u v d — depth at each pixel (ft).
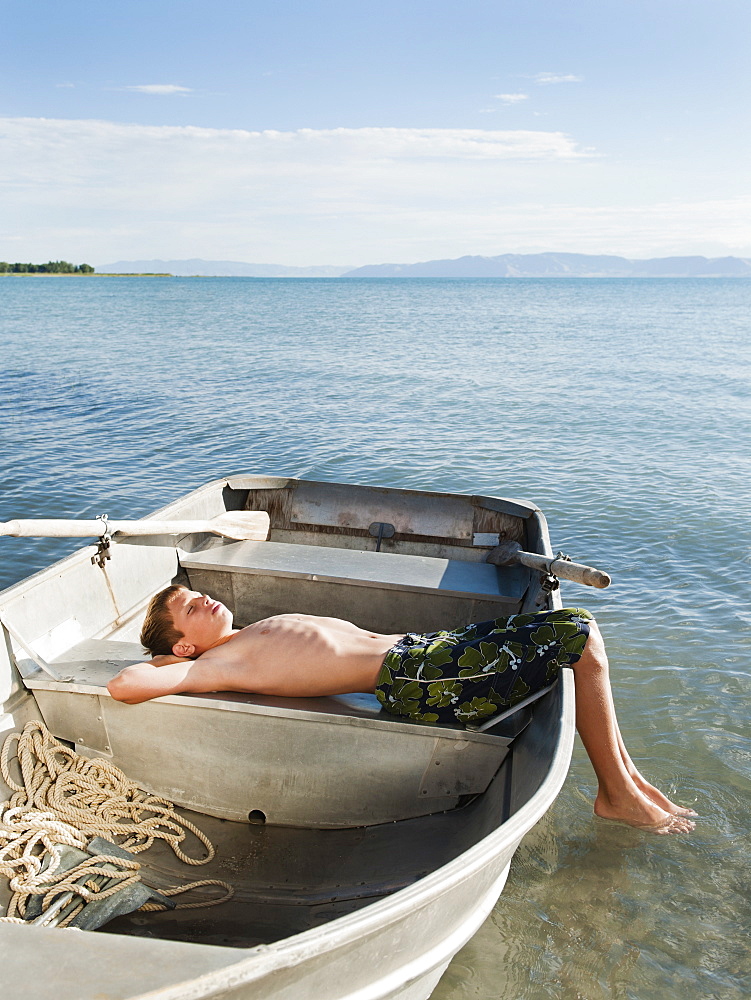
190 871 8.50
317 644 9.19
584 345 89.25
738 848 10.61
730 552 21.94
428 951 6.85
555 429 40.40
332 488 16.46
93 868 7.82
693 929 9.23
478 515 15.98
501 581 13.17
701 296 319.47
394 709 8.91
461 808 9.02
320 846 8.87
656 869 10.19
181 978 4.82
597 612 18.01
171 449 35.40
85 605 11.35
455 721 8.95
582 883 9.91
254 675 9.05
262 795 9.09
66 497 27.45
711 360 73.10
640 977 8.51
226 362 69.62
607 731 9.84
